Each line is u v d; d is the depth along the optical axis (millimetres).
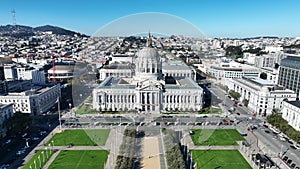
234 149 146875
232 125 186250
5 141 160000
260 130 178750
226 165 128375
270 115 195375
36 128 180250
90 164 127250
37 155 139375
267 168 126250
